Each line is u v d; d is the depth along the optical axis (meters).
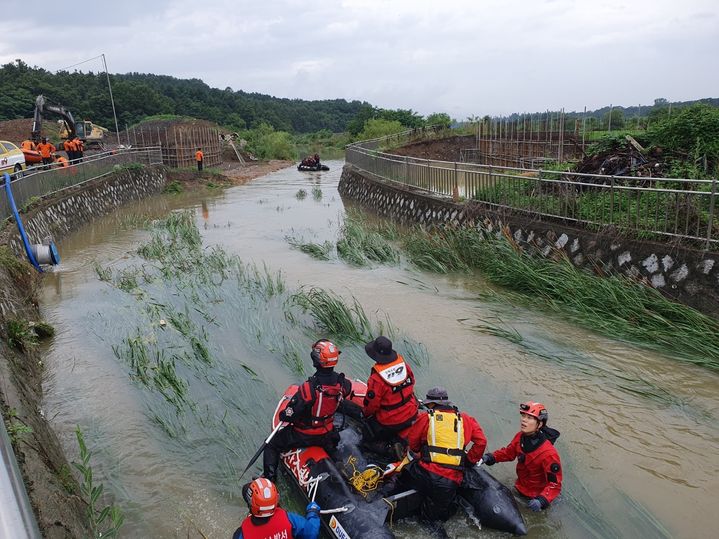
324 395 4.96
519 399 6.65
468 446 5.37
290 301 10.16
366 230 15.55
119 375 7.55
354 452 5.18
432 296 10.38
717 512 4.77
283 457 5.23
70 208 18.17
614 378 7.08
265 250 14.60
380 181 20.69
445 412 4.67
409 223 16.72
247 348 8.24
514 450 4.91
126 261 13.75
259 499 3.85
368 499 4.51
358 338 8.42
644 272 9.01
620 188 9.49
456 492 4.66
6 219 13.09
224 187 31.06
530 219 11.55
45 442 5.30
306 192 28.44
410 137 35.94
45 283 12.02
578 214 10.49
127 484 5.34
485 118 31.50
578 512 4.78
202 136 37.94
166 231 17.22
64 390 7.16
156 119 47.94
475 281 11.22
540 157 22.81
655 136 12.79
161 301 10.41
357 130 62.53
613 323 8.50
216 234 16.97
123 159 26.28
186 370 7.59
